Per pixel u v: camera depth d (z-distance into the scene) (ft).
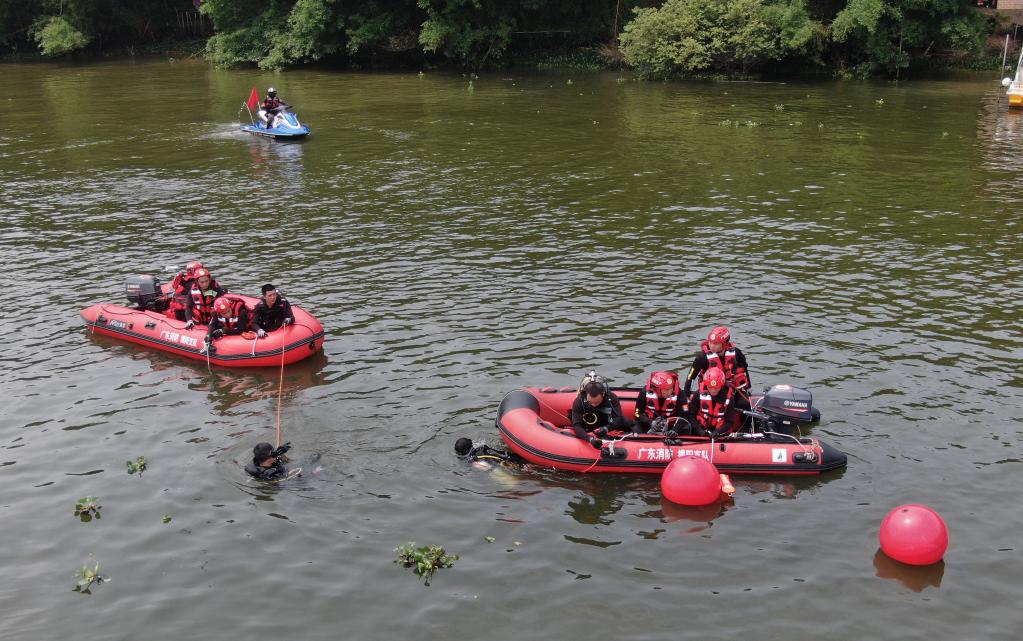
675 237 58.54
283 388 38.04
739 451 31.17
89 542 28.07
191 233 60.64
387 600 25.31
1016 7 142.31
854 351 40.60
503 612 24.77
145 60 165.27
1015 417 34.65
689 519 28.91
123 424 35.32
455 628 24.20
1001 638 23.57
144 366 40.70
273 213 65.46
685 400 32.60
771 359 39.78
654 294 48.03
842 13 130.52
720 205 66.23
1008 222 60.95
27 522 29.04
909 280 49.88
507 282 50.29
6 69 154.71
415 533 28.27
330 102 115.65
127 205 67.92
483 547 27.55
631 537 28.02
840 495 29.99
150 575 26.50
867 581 25.84
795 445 31.24
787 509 29.32
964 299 46.93
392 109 110.01
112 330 43.70
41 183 74.95
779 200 67.46
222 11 154.71
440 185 73.31
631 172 76.79
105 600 25.48
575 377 38.24
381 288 49.70
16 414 36.06
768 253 55.01
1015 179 72.59
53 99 120.37
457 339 42.52
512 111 108.17
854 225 60.75
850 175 74.69
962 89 121.80
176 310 43.75
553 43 153.99
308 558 27.14
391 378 38.65
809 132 93.45
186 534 28.37
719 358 32.89
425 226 61.77
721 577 26.12
